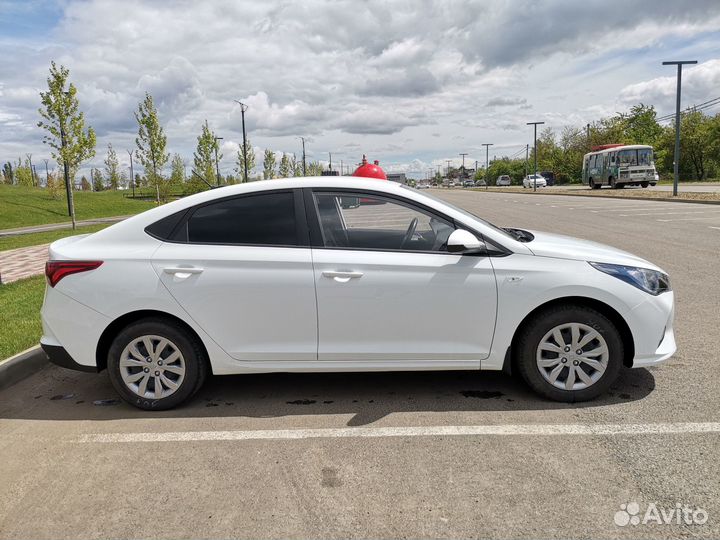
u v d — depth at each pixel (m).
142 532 2.54
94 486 2.95
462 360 3.79
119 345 3.83
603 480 2.82
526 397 3.93
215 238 3.85
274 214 3.88
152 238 3.88
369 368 3.81
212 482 2.94
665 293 3.82
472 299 3.71
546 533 2.42
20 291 8.12
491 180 116.62
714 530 2.41
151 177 35.84
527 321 3.77
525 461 3.04
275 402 4.00
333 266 3.72
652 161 36.12
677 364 4.44
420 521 2.54
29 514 2.72
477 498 2.70
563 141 84.88
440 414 3.70
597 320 3.69
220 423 3.68
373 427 3.53
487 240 3.77
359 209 3.87
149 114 34.88
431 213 3.84
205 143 41.62
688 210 18.41
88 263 3.81
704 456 3.02
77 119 22.53
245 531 2.51
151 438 3.49
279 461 3.14
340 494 2.78
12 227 29.06
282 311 3.75
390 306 3.72
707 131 56.81
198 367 3.88
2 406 4.09
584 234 12.65
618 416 3.56
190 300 3.75
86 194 48.22
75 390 4.39
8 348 5.04
